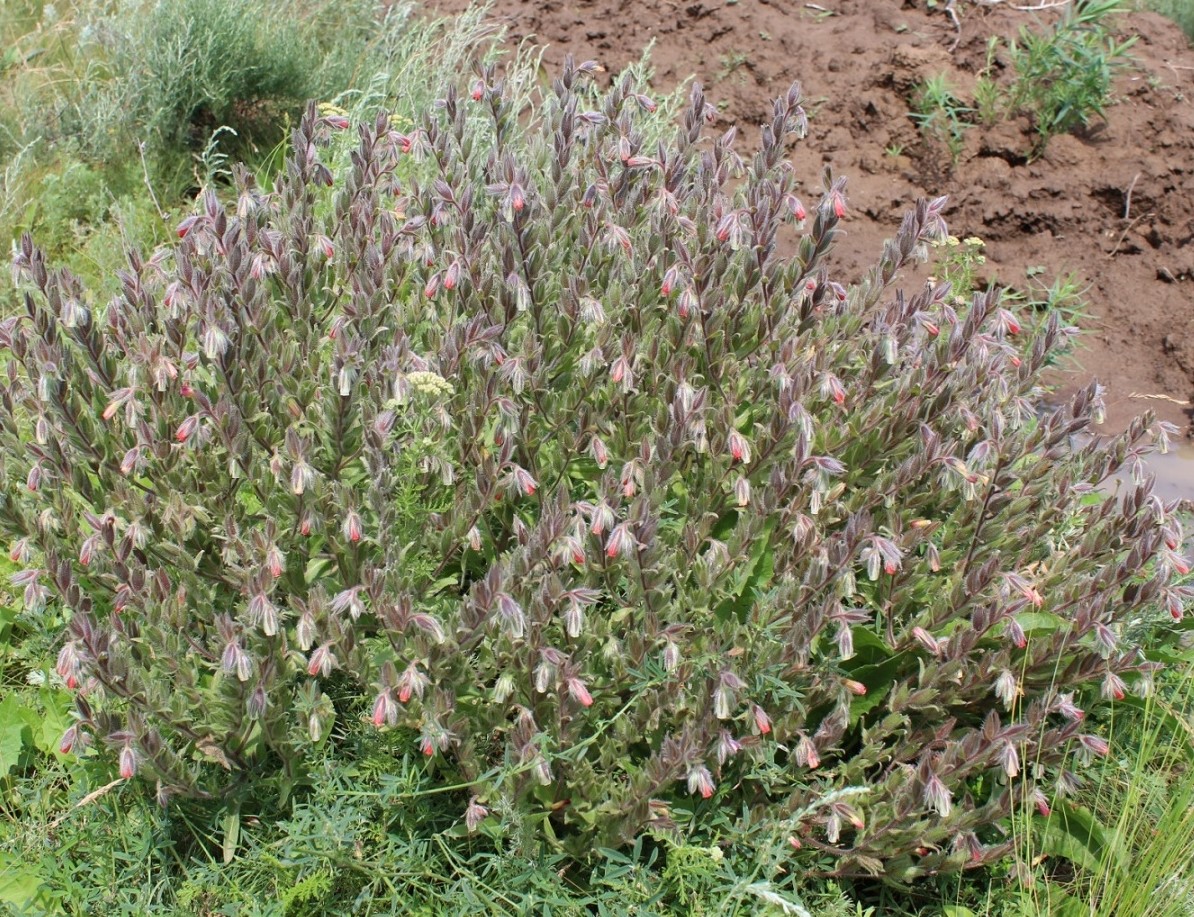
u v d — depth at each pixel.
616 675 2.83
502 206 3.44
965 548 3.24
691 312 3.18
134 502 3.00
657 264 3.32
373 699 2.84
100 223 5.20
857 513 2.72
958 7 6.37
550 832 2.82
